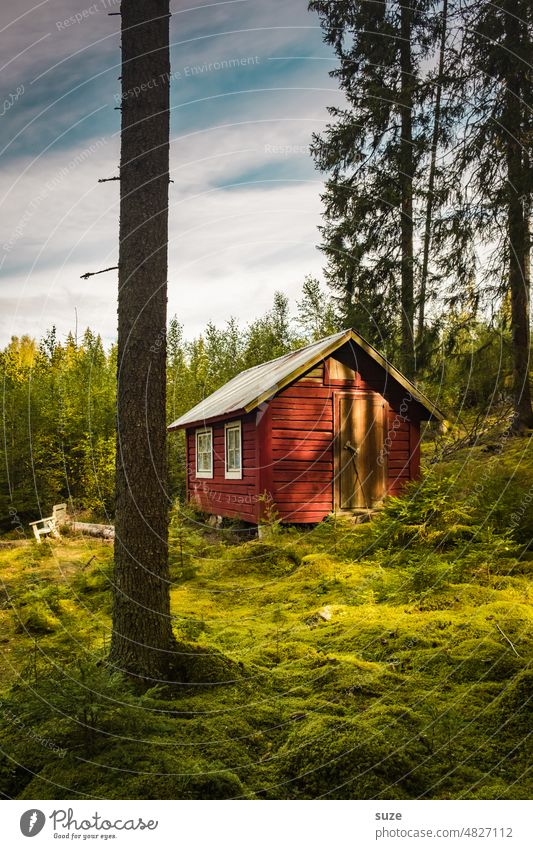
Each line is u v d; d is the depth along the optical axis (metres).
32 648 5.01
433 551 7.24
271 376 12.56
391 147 16.34
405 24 16.77
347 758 3.08
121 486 4.15
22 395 18.69
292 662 4.51
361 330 16.97
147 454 4.15
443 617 5.09
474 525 7.59
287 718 3.56
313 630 5.29
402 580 6.33
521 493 8.30
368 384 12.20
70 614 6.36
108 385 20.08
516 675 3.91
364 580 6.70
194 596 7.07
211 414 12.94
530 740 3.25
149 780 2.92
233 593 7.11
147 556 4.08
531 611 5.03
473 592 5.74
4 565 9.73
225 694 3.87
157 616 4.09
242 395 12.45
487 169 12.98
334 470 11.83
